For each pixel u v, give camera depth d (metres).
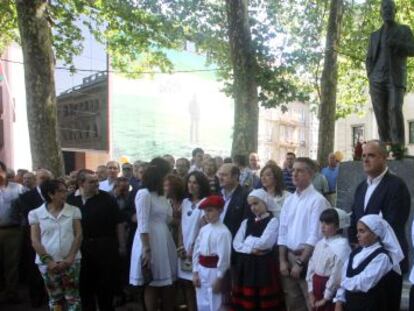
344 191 7.14
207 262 5.53
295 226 5.12
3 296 8.12
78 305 6.07
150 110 29.67
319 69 17.34
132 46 16.80
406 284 5.98
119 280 6.67
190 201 6.12
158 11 15.59
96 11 15.95
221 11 15.50
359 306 4.34
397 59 7.09
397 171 6.53
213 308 5.47
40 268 6.00
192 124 32.59
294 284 5.21
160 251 5.96
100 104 27.78
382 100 7.18
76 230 6.10
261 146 47.59
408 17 17.28
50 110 10.98
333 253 4.69
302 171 5.14
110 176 8.62
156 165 6.17
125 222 7.15
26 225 7.65
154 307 6.06
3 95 24.44
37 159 10.86
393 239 4.36
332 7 14.73
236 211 5.82
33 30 10.80
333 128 14.82
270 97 12.34
